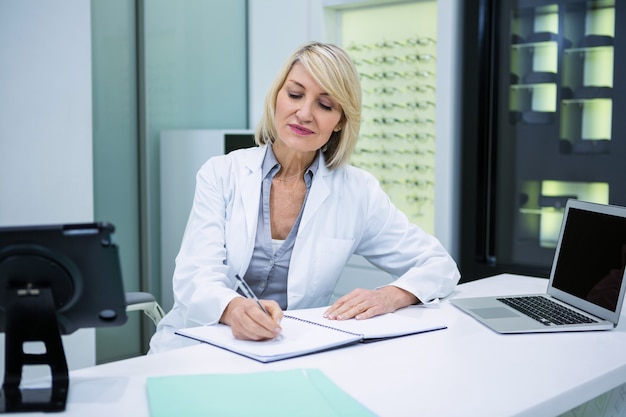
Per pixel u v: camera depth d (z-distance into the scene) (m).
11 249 1.12
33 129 2.81
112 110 3.45
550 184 3.31
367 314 1.65
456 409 1.10
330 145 1.98
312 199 1.90
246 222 1.87
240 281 1.60
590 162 3.18
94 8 3.34
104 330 3.50
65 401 1.11
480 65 3.34
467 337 1.53
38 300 1.16
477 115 3.34
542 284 2.15
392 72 3.72
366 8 3.75
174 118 3.74
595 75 3.15
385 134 3.79
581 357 1.40
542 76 3.24
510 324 1.61
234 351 1.39
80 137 2.94
